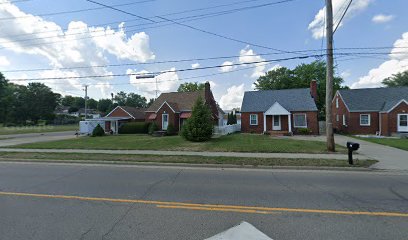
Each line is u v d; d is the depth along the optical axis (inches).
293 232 145.9
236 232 145.9
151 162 381.7
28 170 342.0
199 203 198.5
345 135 989.2
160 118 1159.0
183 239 137.4
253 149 485.4
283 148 492.7
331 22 446.9
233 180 276.4
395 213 176.7
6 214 176.1
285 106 1075.3
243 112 1124.5
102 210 183.3
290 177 291.0
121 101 4379.9
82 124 1198.9
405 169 325.7
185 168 351.3
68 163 399.5
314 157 402.0
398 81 1988.2
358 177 291.6
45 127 2133.4
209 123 653.9
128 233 145.3
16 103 2642.7
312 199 208.5
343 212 178.2
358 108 1069.8
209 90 1241.4
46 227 153.9
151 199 209.3
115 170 338.3
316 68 1699.1
